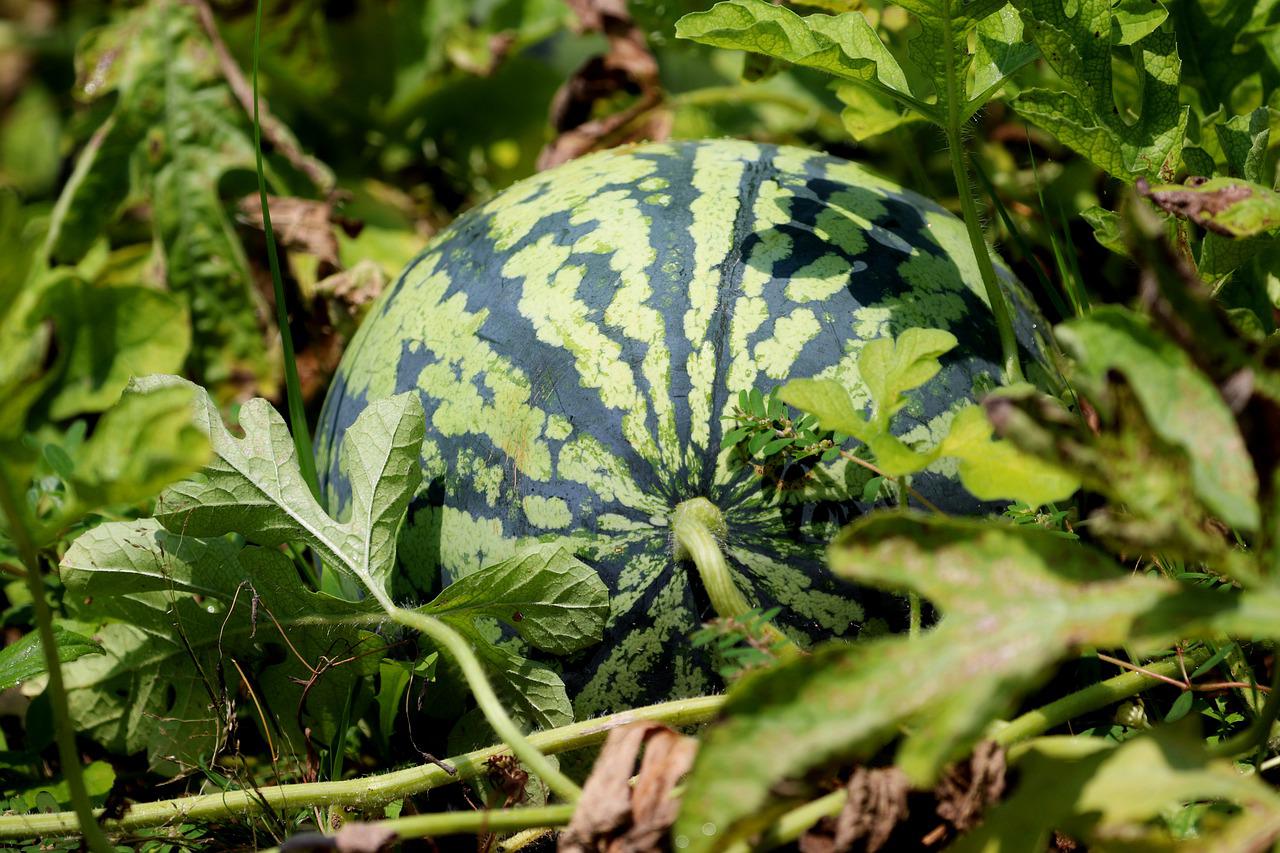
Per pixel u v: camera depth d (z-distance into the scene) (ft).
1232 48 5.46
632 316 5.03
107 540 5.05
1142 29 5.11
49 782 5.19
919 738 4.47
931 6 5.04
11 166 8.63
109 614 5.09
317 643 5.08
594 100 6.04
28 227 6.35
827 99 6.11
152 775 5.23
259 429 5.06
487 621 5.02
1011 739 4.79
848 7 5.56
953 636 4.51
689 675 4.97
